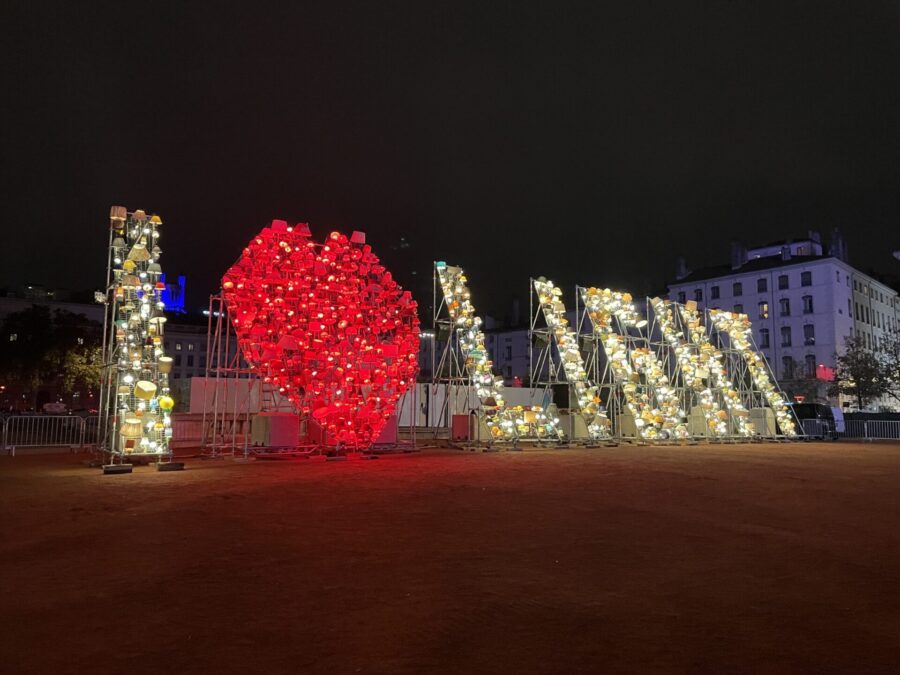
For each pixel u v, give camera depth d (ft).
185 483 36.76
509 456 56.49
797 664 12.07
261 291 52.70
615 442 72.69
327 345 54.13
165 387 48.49
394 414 64.13
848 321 197.98
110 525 24.50
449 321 67.46
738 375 100.42
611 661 12.16
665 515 27.20
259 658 12.24
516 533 23.34
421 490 34.04
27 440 61.77
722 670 11.78
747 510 28.71
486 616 14.61
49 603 15.43
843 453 64.18
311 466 46.91
